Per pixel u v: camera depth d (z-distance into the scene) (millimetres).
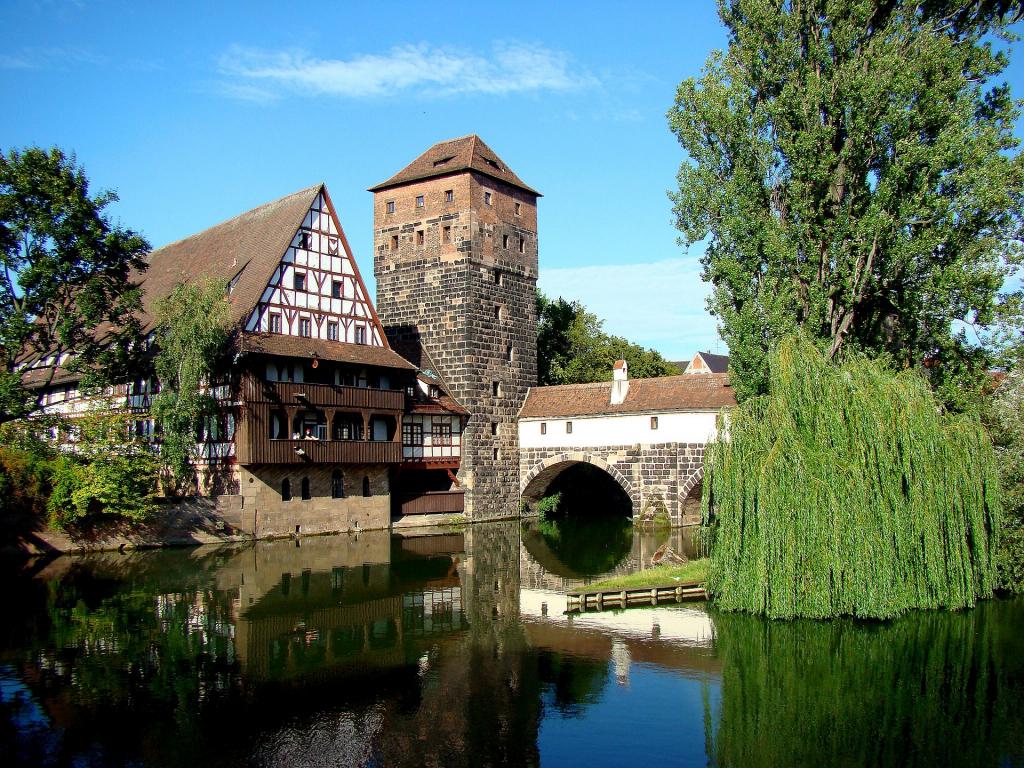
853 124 30266
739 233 31781
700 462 48594
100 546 36625
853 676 18984
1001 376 30391
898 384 23078
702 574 28609
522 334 57250
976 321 29797
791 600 21766
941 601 22672
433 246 54531
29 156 35062
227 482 41500
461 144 55625
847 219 30297
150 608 25781
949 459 23016
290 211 45500
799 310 32312
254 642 22062
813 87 30750
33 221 35156
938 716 16672
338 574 32281
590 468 63906
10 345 35094
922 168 29453
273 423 41781
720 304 32469
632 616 24719
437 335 54281
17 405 34969
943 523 22969
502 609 25922
